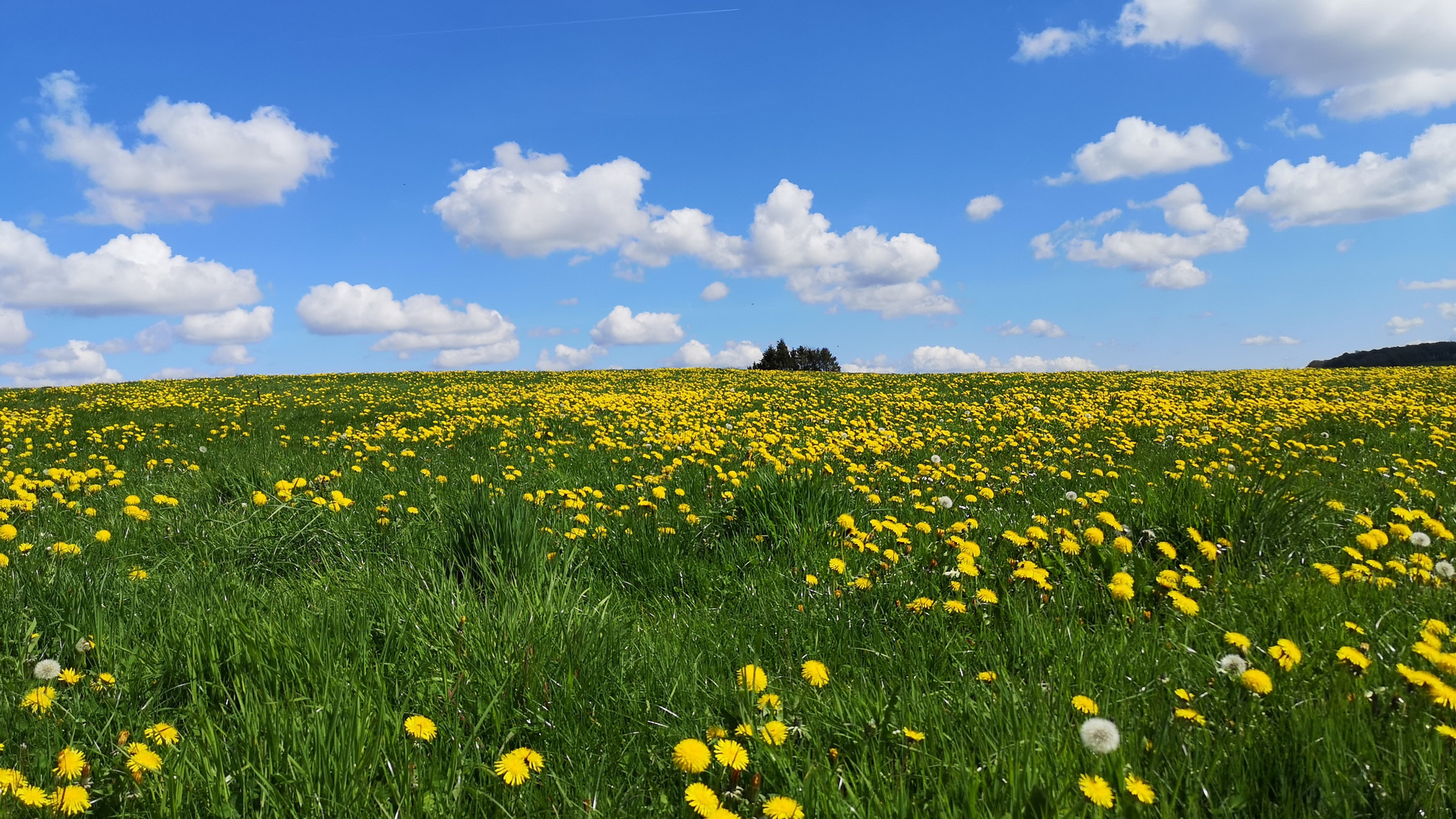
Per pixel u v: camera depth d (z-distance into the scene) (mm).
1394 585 3594
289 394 22781
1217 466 7828
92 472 7070
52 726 2238
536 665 2682
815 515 5020
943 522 5215
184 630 2875
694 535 4875
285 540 4535
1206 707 2422
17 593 3240
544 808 1973
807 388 23844
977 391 21297
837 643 3172
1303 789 1952
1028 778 1904
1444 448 9031
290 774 2045
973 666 2889
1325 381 22484
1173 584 3418
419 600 3213
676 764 1934
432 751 2215
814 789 1909
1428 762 1977
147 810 1906
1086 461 8602
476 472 7465
